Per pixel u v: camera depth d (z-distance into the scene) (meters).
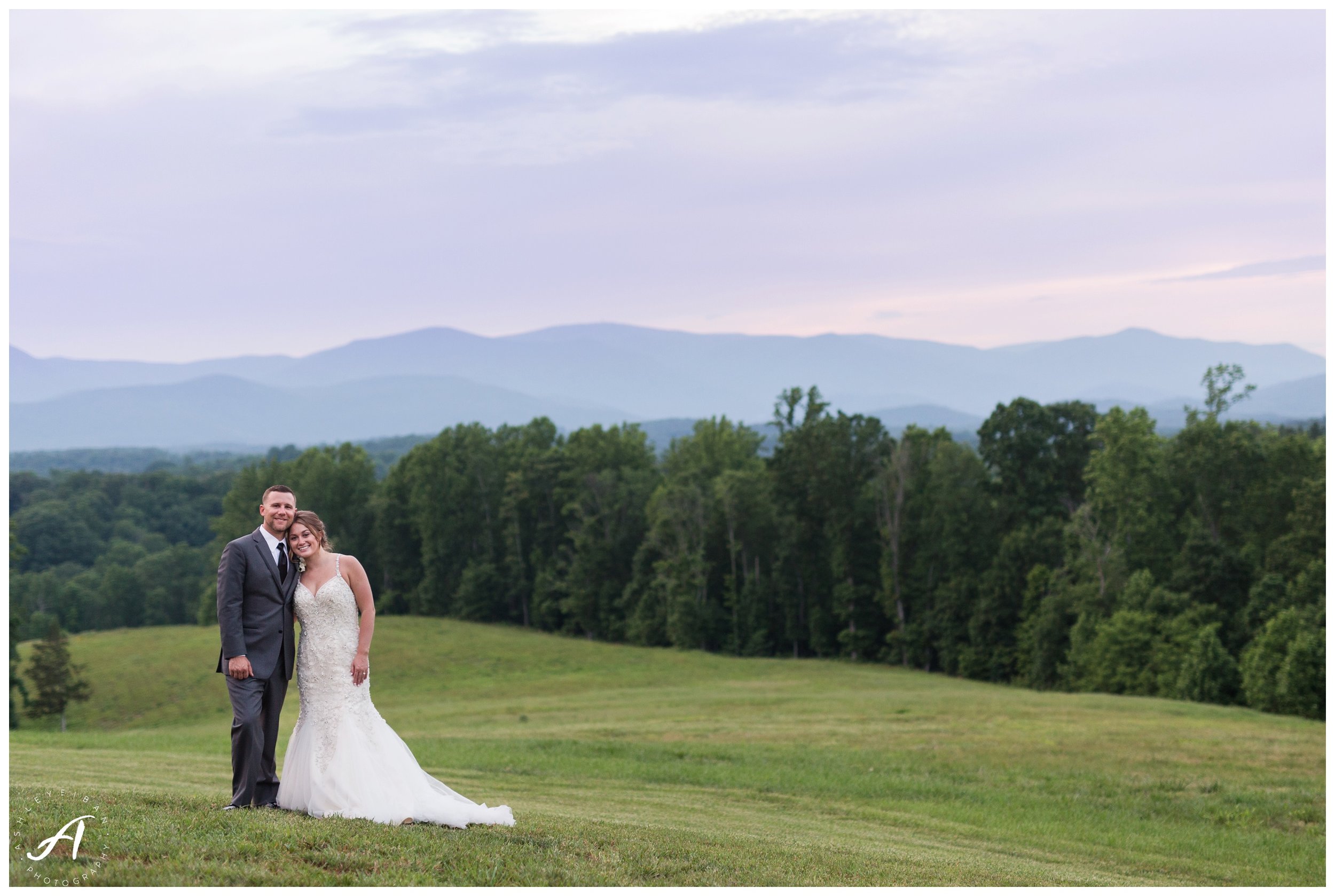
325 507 95.12
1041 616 56.41
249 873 6.23
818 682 53.41
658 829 10.45
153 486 143.12
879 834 13.09
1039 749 23.39
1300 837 15.60
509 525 88.50
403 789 8.22
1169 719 29.23
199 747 22.02
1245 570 51.03
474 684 60.66
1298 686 38.78
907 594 68.12
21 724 58.25
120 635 79.88
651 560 80.50
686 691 46.09
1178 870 12.52
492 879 6.70
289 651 8.24
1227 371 60.16
